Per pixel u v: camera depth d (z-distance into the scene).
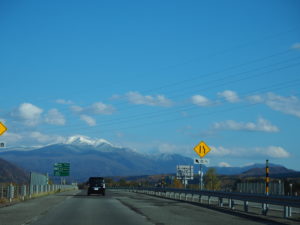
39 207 29.39
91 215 22.58
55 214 23.25
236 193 28.00
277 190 33.25
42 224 17.95
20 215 22.64
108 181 152.88
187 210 27.19
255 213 25.16
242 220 20.67
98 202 35.88
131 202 36.25
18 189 41.34
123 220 19.86
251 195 25.41
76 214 23.23
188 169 60.50
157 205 32.34
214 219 21.02
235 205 33.50
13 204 33.16
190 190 40.78
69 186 105.69
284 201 21.70
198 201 39.28
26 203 34.41
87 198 44.16
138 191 76.69
